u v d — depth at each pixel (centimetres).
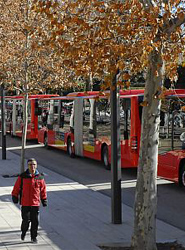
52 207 1348
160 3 873
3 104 2412
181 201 1476
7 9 1744
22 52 1714
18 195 990
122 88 891
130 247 917
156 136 889
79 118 2486
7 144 3450
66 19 862
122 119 1980
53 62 1723
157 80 873
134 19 829
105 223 1156
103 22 838
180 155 1630
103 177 1952
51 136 2989
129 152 1920
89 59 854
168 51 888
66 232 1064
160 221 1199
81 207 1351
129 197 1536
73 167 2252
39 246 941
